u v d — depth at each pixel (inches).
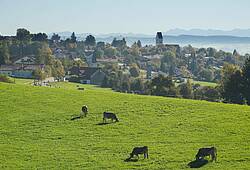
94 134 1834.4
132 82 6579.7
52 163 1465.3
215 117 2108.8
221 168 1393.9
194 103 2438.5
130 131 1878.7
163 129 1904.5
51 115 2137.1
